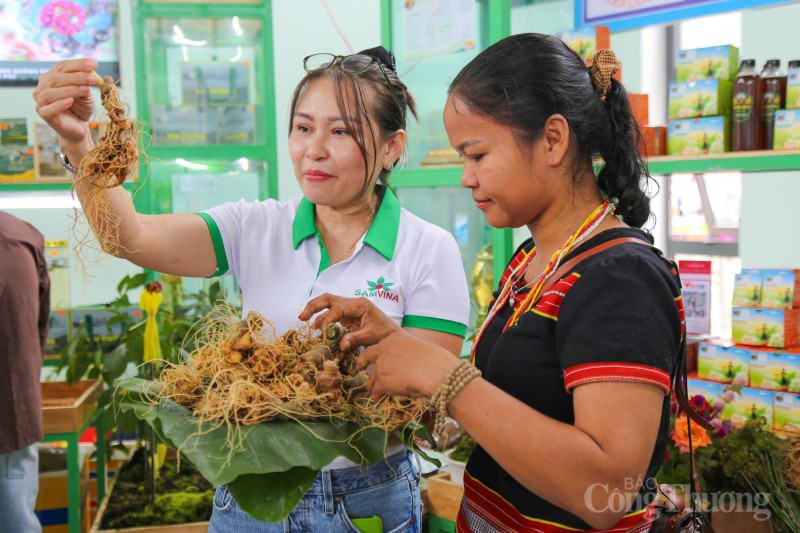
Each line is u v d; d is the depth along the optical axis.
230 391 1.10
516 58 1.08
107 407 2.86
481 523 1.20
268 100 3.59
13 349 2.52
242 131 3.59
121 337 3.16
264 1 3.51
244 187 3.69
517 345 1.11
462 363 1.01
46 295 2.84
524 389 1.10
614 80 1.18
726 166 2.37
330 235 1.59
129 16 4.39
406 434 1.20
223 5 3.47
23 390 2.55
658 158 2.52
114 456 3.61
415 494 1.56
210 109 3.57
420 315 1.54
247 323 1.26
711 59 2.50
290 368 1.22
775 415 2.50
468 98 1.09
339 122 1.45
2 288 2.50
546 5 2.99
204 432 1.05
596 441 0.93
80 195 1.32
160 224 1.49
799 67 2.30
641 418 0.94
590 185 1.15
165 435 1.04
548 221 1.15
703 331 2.98
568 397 1.08
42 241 2.80
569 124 1.08
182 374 1.22
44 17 4.34
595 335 0.97
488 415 0.97
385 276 1.54
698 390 2.68
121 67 4.42
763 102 2.36
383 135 1.51
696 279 2.99
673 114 2.55
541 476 0.94
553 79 1.07
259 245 1.59
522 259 1.32
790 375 2.49
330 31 4.81
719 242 4.01
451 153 3.09
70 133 1.27
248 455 1.01
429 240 1.58
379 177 1.63
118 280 4.26
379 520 1.45
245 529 1.46
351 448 1.09
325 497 1.42
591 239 1.10
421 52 3.21
